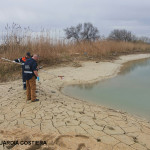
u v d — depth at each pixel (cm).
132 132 381
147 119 464
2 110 469
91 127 391
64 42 1553
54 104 522
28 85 532
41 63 1165
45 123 401
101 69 1173
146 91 719
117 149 315
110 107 547
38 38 1216
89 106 532
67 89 746
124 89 748
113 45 2175
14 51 1042
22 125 390
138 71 1159
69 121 414
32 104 512
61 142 326
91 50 1678
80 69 1134
